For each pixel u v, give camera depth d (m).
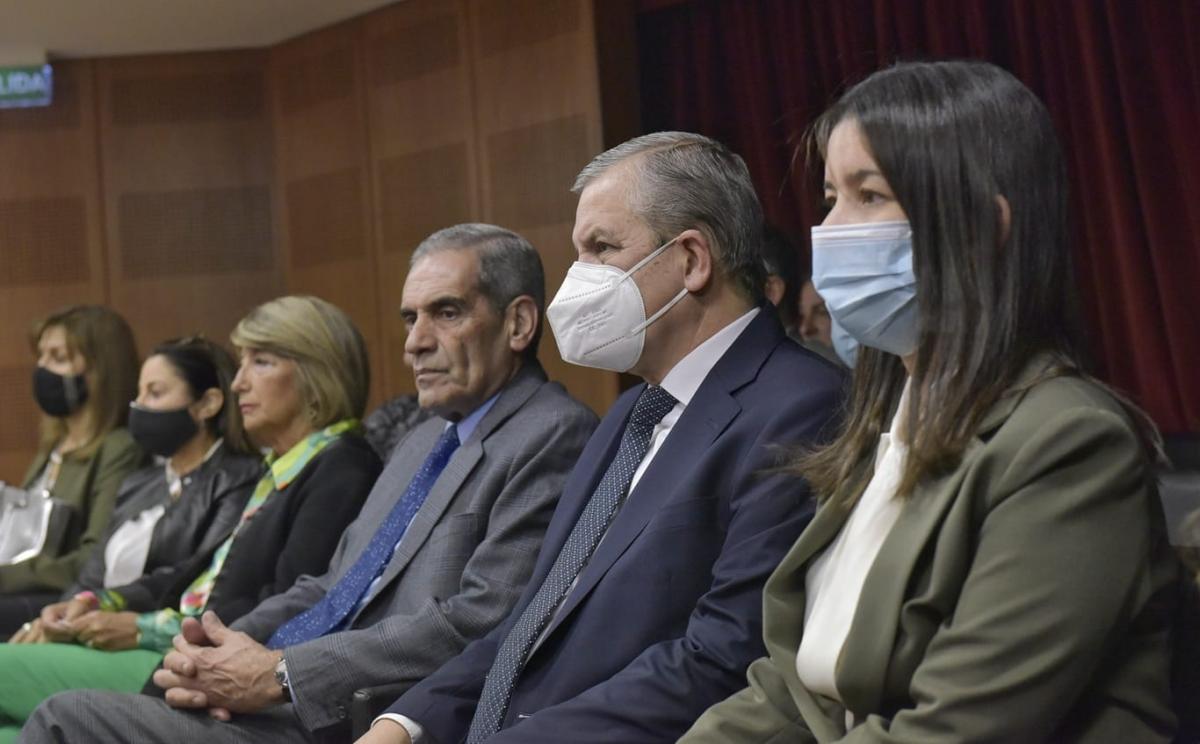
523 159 5.88
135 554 3.70
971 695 1.27
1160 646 1.32
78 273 7.01
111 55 7.01
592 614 1.98
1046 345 1.41
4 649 3.10
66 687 3.11
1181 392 4.45
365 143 6.58
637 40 5.70
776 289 3.78
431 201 6.29
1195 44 4.35
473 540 2.57
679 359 2.11
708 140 2.15
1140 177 4.50
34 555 4.21
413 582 2.60
